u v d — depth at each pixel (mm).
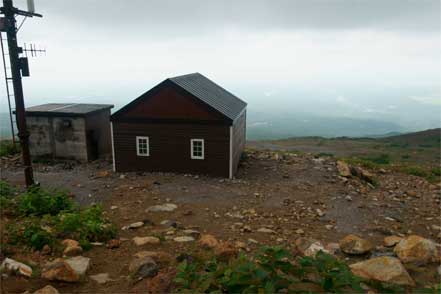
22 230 8125
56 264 6332
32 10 13312
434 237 10438
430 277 6703
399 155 39188
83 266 6711
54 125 20594
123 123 18344
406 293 5887
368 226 11195
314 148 46219
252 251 8430
